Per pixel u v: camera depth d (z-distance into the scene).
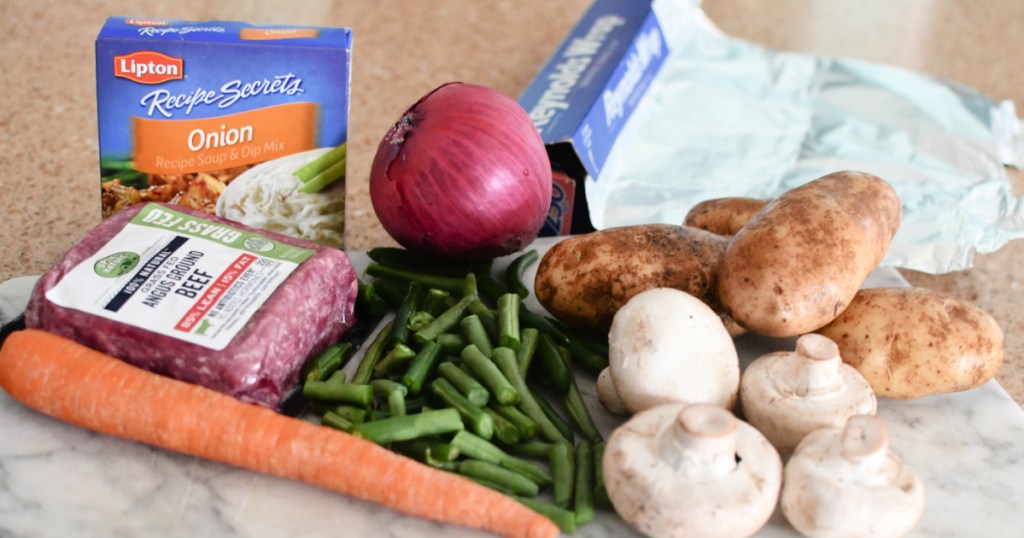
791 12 2.65
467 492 1.03
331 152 1.40
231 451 1.07
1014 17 2.70
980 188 1.84
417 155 1.31
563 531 1.04
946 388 1.23
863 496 0.98
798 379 1.12
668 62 2.18
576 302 1.29
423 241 1.37
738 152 1.95
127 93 1.33
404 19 2.43
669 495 0.98
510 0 2.60
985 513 1.10
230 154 1.38
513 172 1.33
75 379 1.10
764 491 0.99
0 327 1.27
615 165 1.83
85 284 1.18
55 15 2.26
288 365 1.18
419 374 1.19
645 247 1.29
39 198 1.66
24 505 1.03
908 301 1.24
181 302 1.16
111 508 1.04
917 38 2.54
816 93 2.16
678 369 1.11
